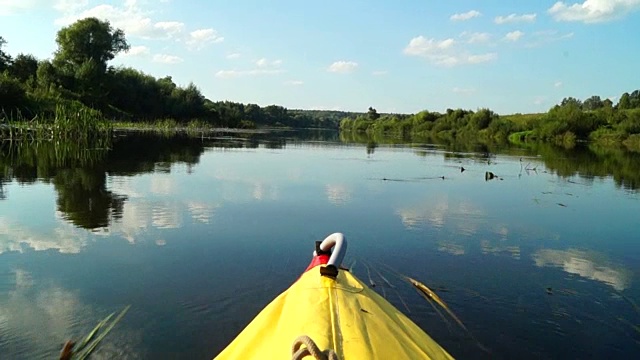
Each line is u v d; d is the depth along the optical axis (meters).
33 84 46.22
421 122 84.06
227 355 2.98
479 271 6.96
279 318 3.04
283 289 5.97
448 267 7.08
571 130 58.03
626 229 9.82
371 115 109.62
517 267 7.18
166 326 4.94
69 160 17.80
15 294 5.62
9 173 14.11
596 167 23.22
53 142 25.11
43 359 4.27
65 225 8.55
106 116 51.69
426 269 6.96
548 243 8.61
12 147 21.94
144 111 61.22
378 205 11.47
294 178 15.58
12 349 4.42
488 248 8.13
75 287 5.86
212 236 8.17
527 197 13.48
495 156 28.80
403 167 20.62
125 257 6.98
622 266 7.41
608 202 13.04
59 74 51.25
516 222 10.20
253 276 6.38
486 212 11.15
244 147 29.84
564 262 7.53
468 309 5.63
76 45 57.12
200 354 4.45
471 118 72.19
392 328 2.86
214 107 75.75
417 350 2.72
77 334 4.74
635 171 21.64
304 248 7.68
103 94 54.16
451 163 23.28
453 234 8.97
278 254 7.33
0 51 51.41
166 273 6.40
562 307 5.77
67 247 7.36
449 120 78.19
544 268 7.19
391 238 8.53
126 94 59.22
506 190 14.71
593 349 4.83
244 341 2.98
